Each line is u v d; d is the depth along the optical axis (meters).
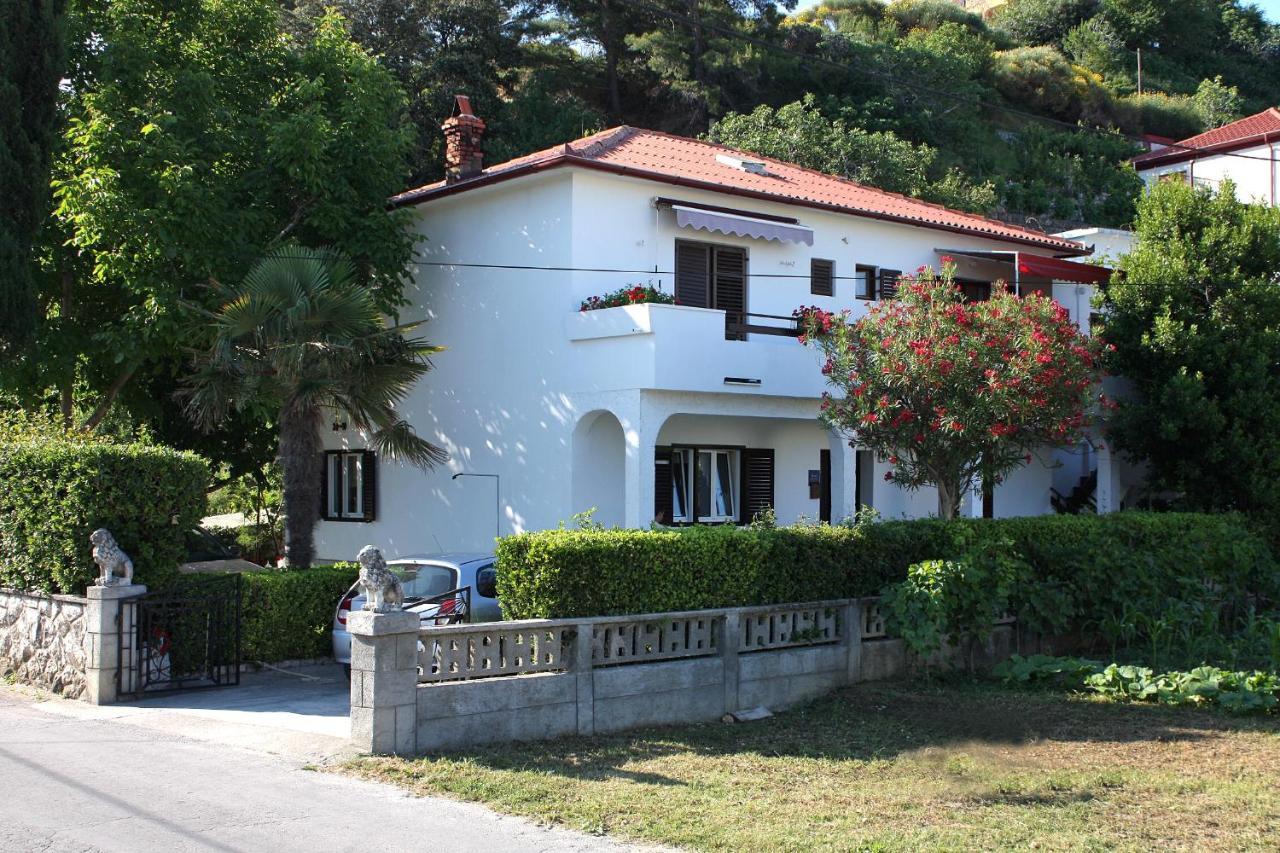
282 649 13.84
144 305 17.20
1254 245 21.05
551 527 18.25
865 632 13.02
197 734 9.95
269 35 19.28
